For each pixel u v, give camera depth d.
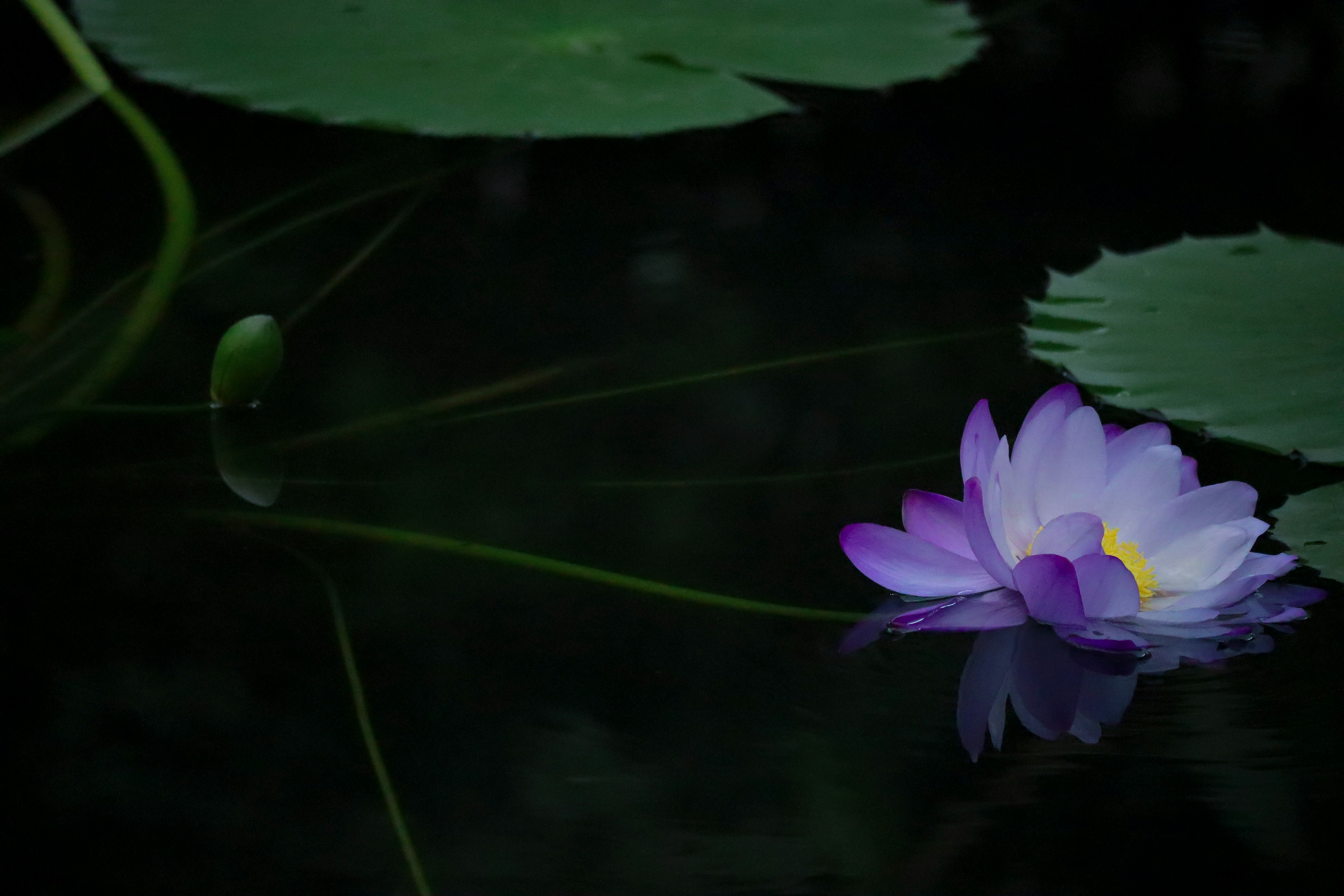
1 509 2.86
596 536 2.86
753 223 3.15
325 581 2.82
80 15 3.28
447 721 2.75
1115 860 2.69
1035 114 3.34
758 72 3.25
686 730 2.74
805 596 2.82
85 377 2.96
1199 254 3.05
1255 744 2.73
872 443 2.92
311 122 3.26
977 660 2.78
